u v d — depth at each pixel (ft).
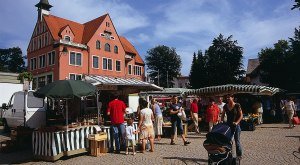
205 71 187.11
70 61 153.07
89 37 164.86
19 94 52.75
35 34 169.17
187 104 76.38
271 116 84.17
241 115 25.49
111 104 36.52
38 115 49.85
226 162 21.88
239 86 69.77
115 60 177.88
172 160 29.76
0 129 64.39
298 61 112.98
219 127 22.80
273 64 127.85
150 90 64.23
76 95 32.71
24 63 289.53
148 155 33.14
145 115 35.24
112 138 36.70
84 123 37.22
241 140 42.47
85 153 35.81
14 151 39.81
